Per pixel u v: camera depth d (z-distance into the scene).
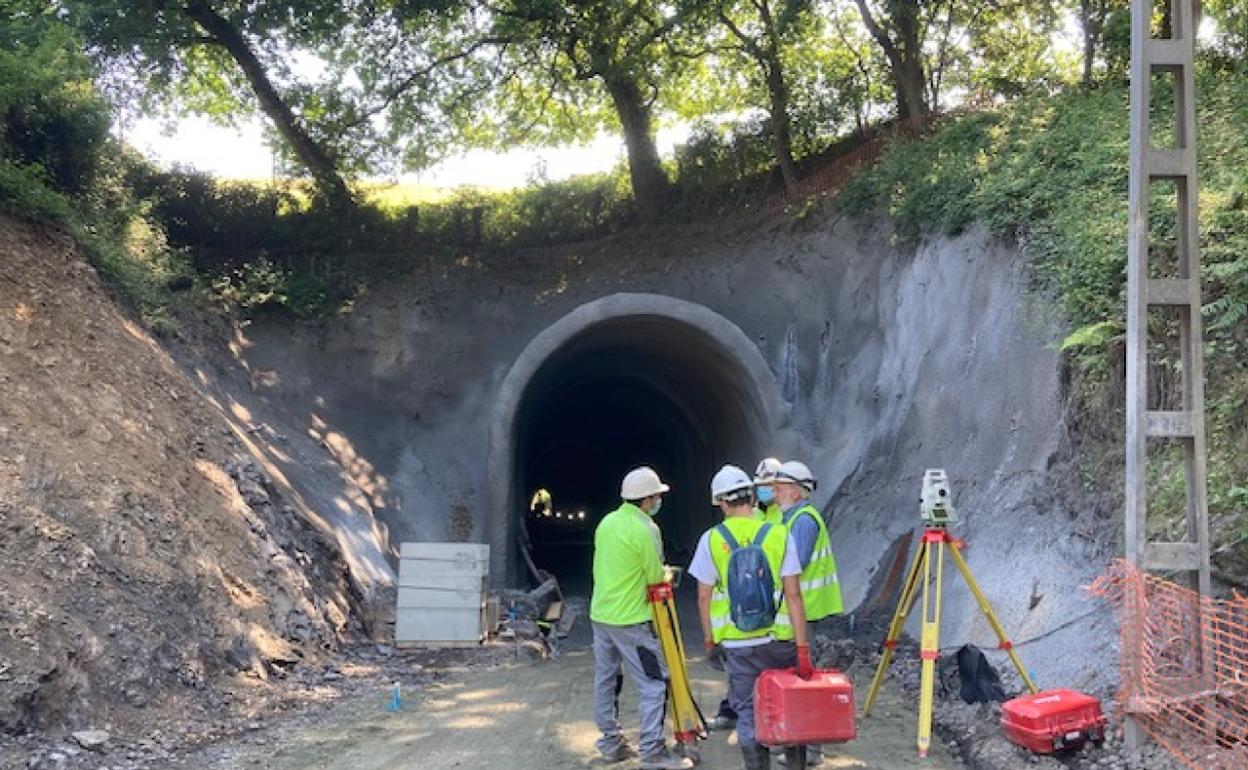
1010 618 8.68
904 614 7.77
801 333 17.39
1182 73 6.53
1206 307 8.08
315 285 17.84
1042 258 11.20
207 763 6.54
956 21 19.03
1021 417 10.55
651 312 16.69
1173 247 9.12
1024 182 12.38
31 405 9.06
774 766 6.55
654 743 6.55
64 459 8.71
